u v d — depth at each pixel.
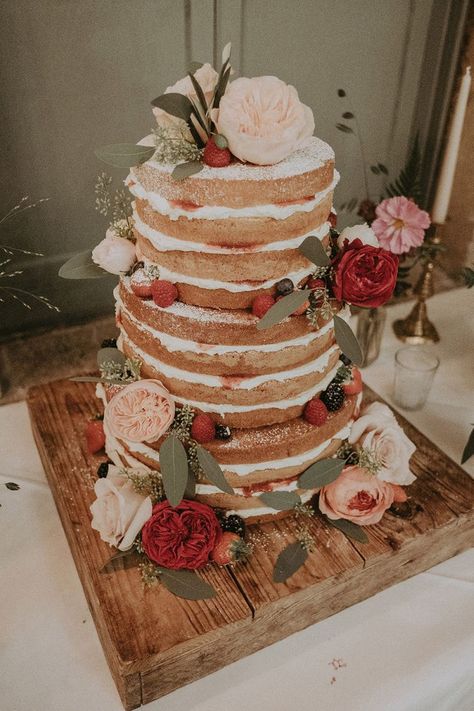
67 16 1.78
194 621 1.29
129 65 1.94
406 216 1.89
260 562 1.43
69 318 2.29
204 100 1.22
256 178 1.15
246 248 1.20
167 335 1.30
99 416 1.76
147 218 1.27
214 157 1.18
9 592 1.46
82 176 2.06
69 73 1.87
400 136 2.51
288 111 1.15
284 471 1.43
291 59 2.15
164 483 1.28
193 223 1.19
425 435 1.89
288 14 2.06
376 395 1.97
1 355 2.18
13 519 1.64
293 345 1.30
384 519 1.55
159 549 1.34
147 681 1.23
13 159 1.92
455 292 2.67
